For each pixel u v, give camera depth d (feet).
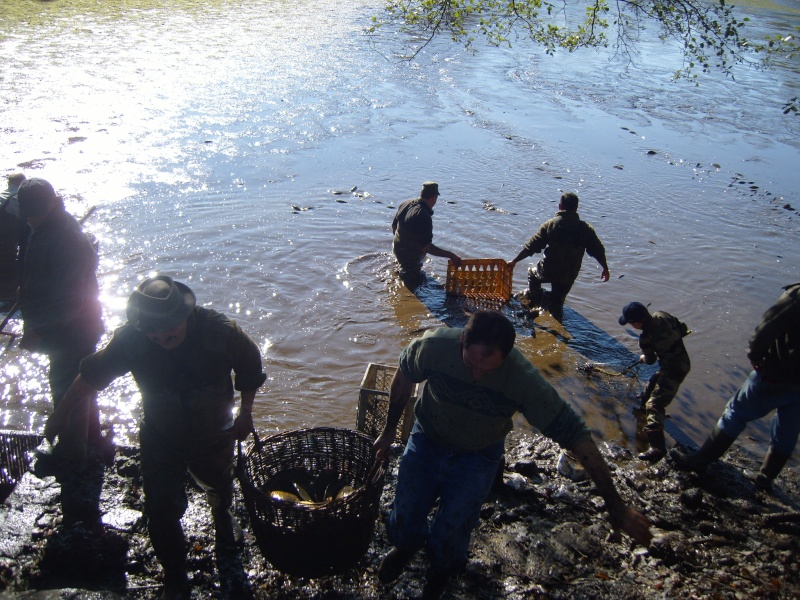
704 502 17.19
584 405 22.44
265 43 73.77
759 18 99.04
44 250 14.16
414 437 12.46
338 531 12.30
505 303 28.84
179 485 12.28
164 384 11.41
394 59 71.77
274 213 34.78
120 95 51.57
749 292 31.42
